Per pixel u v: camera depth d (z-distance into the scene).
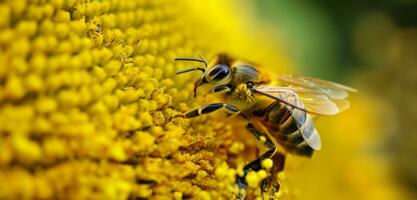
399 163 0.16
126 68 0.09
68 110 0.08
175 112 0.09
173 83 0.09
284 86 0.10
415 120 0.17
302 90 0.10
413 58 0.17
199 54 0.10
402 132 0.17
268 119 0.10
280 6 0.17
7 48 0.08
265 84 0.09
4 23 0.08
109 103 0.09
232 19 0.13
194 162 0.09
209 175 0.09
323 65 0.17
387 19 0.18
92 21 0.09
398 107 0.17
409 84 0.17
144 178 0.09
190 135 0.09
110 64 0.09
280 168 0.10
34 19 0.08
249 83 0.09
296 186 0.11
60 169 0.08
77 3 0.09
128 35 0.09
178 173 0.09
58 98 0.08
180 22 0.10
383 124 0.16
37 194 0.08
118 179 0.08
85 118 0.08
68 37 0.09
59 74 0.08
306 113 0.10
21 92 0.08
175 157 0.09
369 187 0.15
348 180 0.14
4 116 0.08
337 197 0.14
